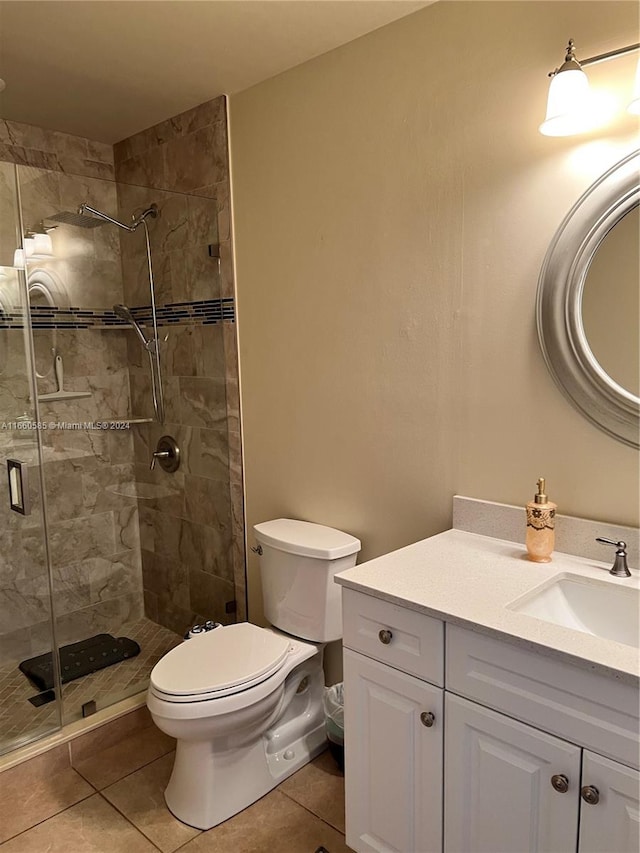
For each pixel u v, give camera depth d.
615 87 1.49
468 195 1.79
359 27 1.93
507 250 1.72
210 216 2.57
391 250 1.99
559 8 1.56
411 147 1.90
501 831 1.36
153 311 2.81
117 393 2.98
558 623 1.52
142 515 3.11
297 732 2.21
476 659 1.35
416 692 1.48
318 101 2.14
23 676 2.30
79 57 2.12
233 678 1.84
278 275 2.37
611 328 1.54
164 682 1.83
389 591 1.49
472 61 1.74
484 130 1.73
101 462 2.97
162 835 1.88
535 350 1.70
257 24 1.90
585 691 1.18
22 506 2.20
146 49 2.06
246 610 2.74
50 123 2.74
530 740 1.28
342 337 2.18
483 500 1.86
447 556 1.70
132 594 3.13
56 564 2.84
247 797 1.98
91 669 2.64
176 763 1.99
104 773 2.16
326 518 2.33
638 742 1.12
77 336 2.78
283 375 2.42
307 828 1.89
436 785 1.47
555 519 1.69
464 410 1.87
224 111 2.46
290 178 2.27
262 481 2.58
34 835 1.89
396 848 1.60
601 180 1.52
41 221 2.53
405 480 2.06
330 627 2.13
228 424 2.66
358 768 1.66
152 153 2.81
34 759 2.11
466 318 1.83
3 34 1.95
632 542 1.56
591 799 1.19
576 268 1.57
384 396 2.08
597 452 1.62
